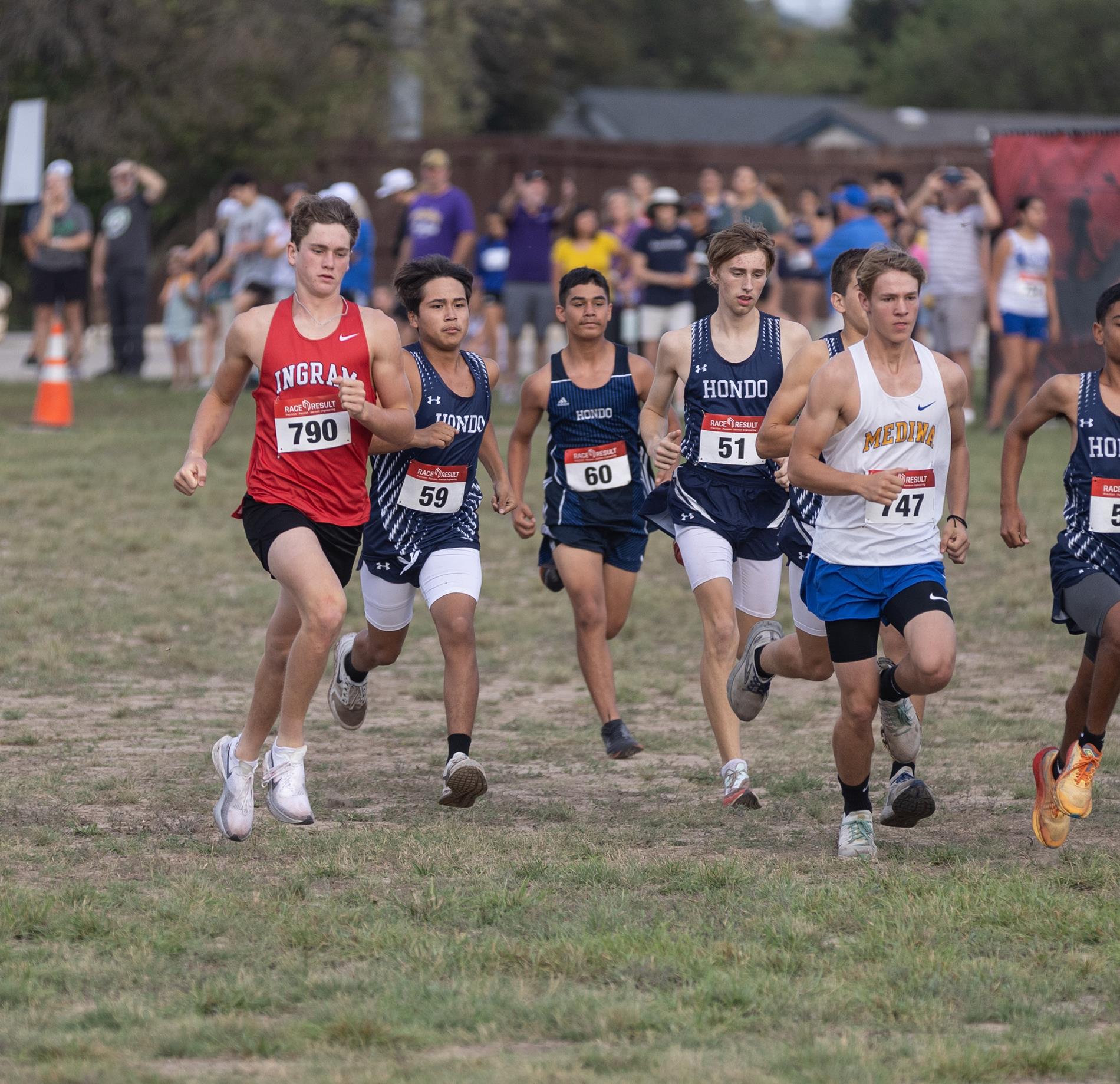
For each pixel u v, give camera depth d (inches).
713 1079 481.7
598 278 914.1
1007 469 801.6
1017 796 847.7
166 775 878.4
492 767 921.5
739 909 650.2
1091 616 738.8
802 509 791.7
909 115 7317.9
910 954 593.9
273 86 3909.9
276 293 2484.0
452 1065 497.0
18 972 573.0
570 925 625.9
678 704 1092.5
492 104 6683.1
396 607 874.1
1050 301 2180.1
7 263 4690.0
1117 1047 510.3
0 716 1014.4
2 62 3218.5
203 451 737.6
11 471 1883.6
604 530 945.5
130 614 1309.1
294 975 576.1
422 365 842.8
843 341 795.4
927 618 705.6
